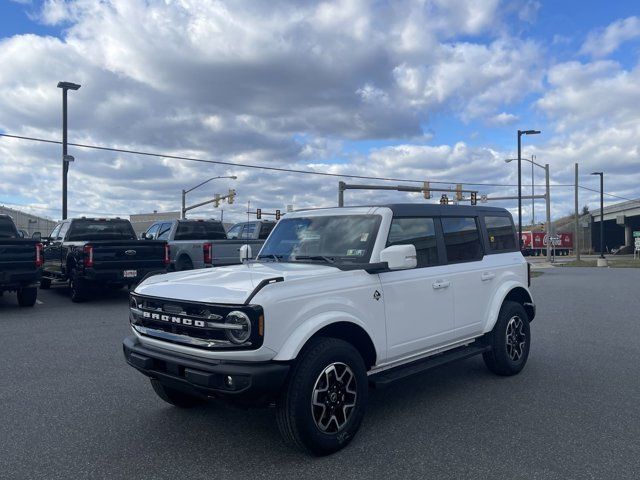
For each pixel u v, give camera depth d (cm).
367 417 524
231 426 502
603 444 454
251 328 398
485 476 396
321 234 563
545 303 1434
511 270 682
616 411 537
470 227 643
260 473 405
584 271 3145
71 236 1484
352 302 468
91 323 1054
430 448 448
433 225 589
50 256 1577
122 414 534
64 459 431
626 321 1109
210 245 1433
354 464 419
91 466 419
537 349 830
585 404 559
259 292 410
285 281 429
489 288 641
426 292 548
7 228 1402
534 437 470
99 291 1625
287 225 609
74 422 512
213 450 448
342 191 3066
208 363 414
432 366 545
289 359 408
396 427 496
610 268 3575
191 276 498
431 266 570
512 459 425
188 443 462
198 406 558
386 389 617
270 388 399
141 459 431
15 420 518
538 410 541
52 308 1269
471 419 516
